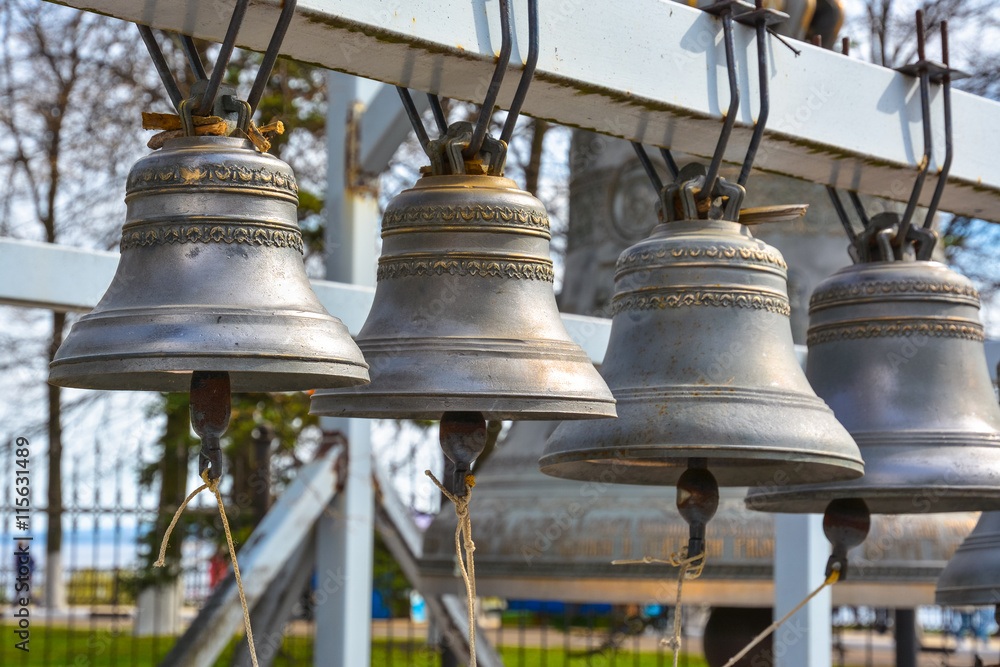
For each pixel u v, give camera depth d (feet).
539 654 51.78
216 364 7.44
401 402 8.75
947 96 11.63
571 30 9.49
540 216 9.38
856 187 12.46
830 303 12.07
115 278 8.21
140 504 31.19
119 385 8.86
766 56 10.62
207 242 8.00
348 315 14.98
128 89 52.54
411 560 22.31
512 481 20.63
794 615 17.83
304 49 8.85
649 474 11.81
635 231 20.71
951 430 11.41
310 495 20.11
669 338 10.14
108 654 48.21
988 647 56.75
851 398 11.75
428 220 9.21
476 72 9.30
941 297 11.84
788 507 12.91
